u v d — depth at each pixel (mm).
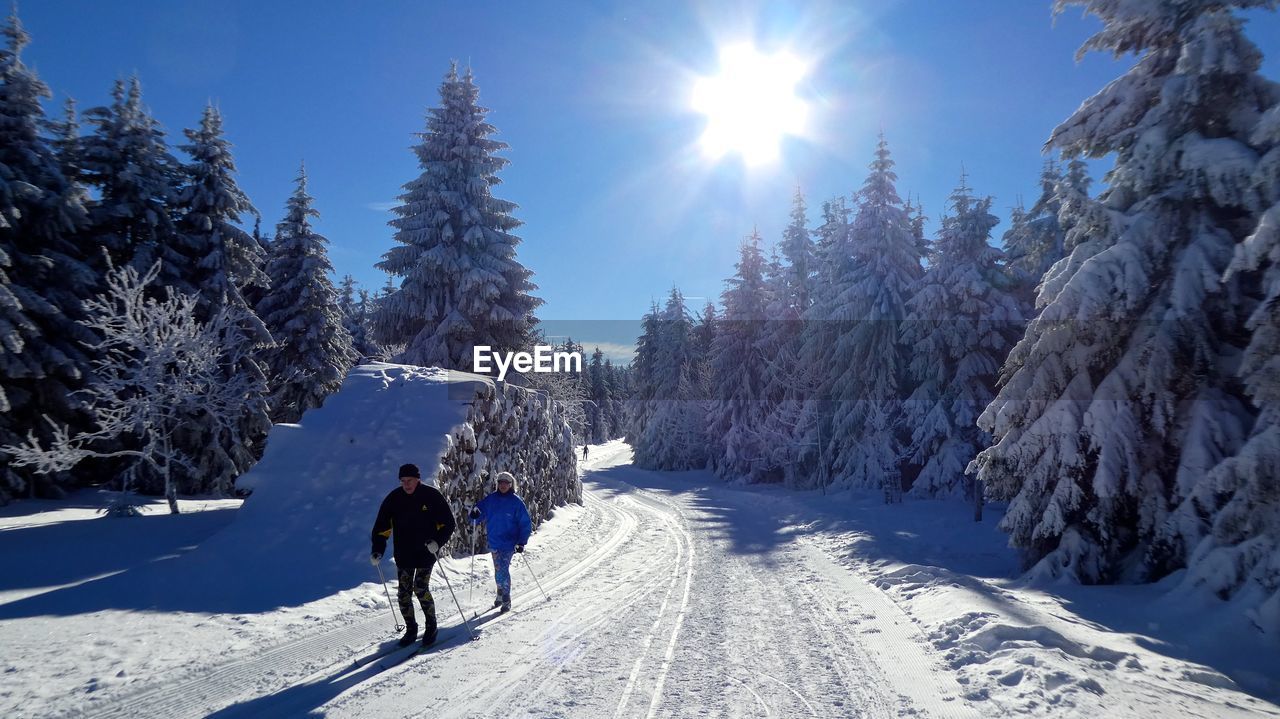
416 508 6156
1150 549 9367
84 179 20984
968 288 21438
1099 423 9641
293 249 27734
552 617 7102
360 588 8094
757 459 33969
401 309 23453
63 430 17906
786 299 35219
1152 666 5641
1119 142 10438
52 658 5359
